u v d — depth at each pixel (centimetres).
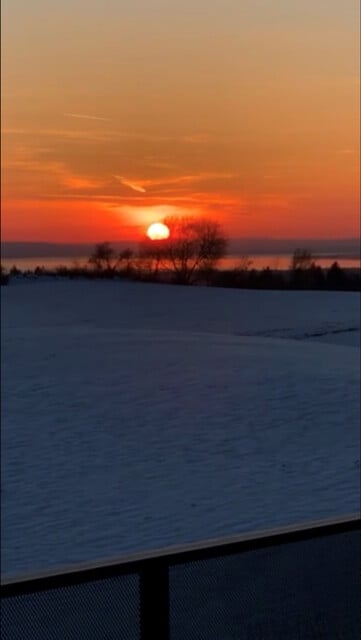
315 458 1683
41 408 2253
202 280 10988
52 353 3422
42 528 1264
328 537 266
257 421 2028
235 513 1319
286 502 1375
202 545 247
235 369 2777
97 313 7406
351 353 3322
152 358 3142
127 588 234
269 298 7925
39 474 1605
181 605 242
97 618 230
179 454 1748
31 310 7662
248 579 252
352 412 2092
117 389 2506
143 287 8969
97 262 11219
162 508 1361
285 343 3806
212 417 2089
